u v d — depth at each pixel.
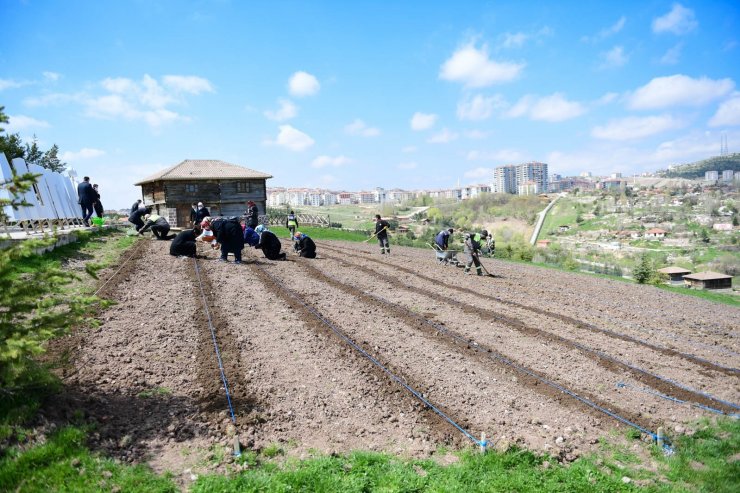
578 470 5.78
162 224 23.34
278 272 16.56
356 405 7.04
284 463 5.42
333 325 10.63
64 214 21.58
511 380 8.48
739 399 8.22
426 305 13.25
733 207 188.88
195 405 6.54
